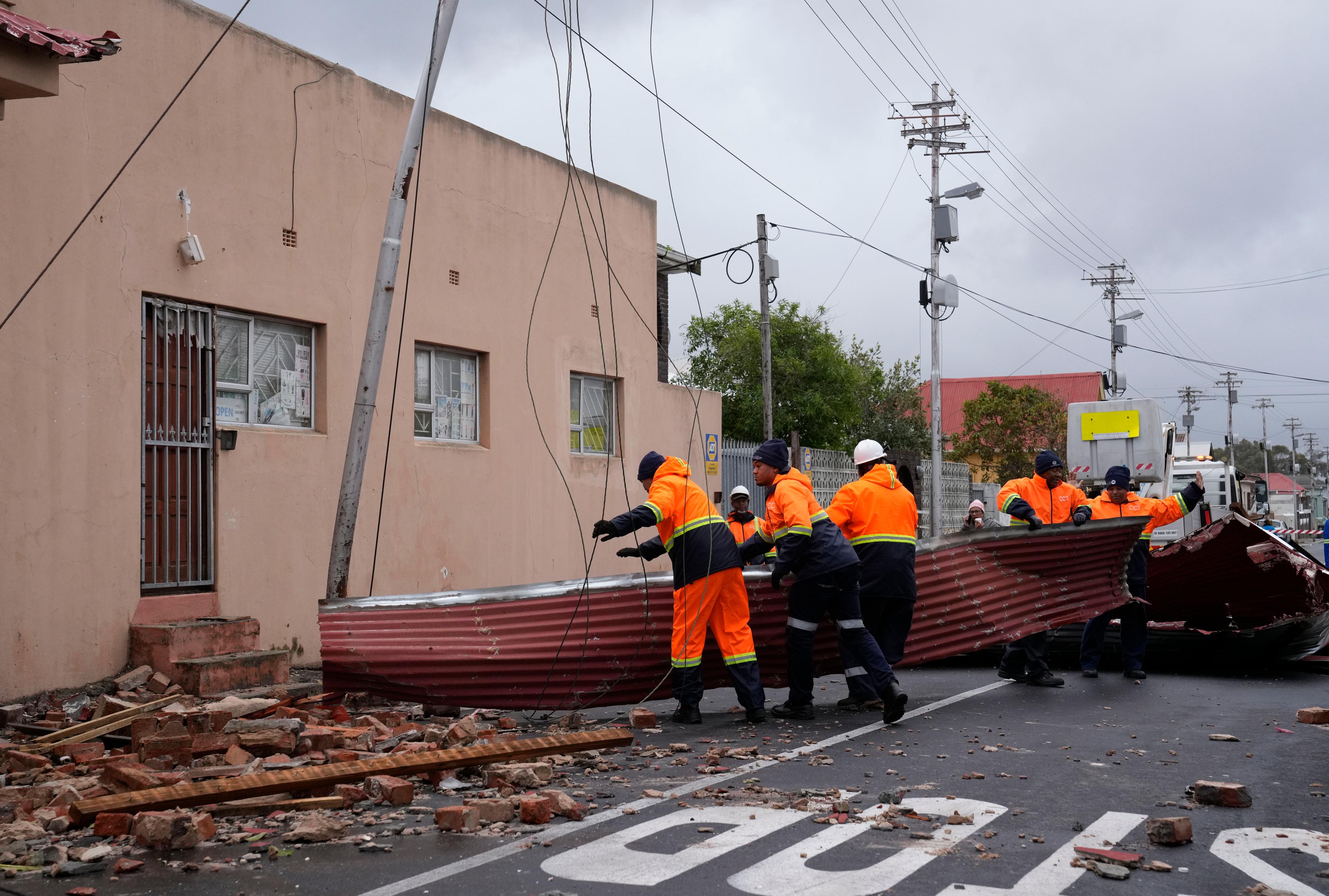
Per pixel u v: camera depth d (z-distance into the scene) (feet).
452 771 20.24
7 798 17.97
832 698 32.94
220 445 33.27
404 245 40.81
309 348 37.32
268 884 14.08
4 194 27.40
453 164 43.45
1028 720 27.32
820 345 105.81
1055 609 34.45
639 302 56.29
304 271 36.47
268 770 19.95
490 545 45.01
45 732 24.32
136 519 30.45
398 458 40.37
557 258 49.88
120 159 30.40
